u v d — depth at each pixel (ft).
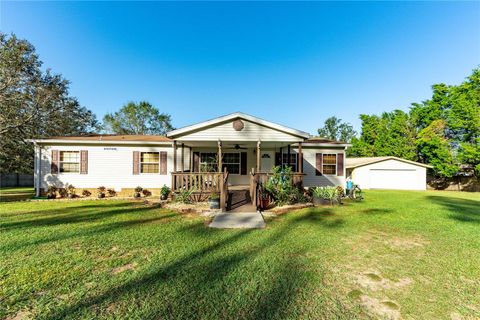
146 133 130.21
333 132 157.28
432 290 9.30
